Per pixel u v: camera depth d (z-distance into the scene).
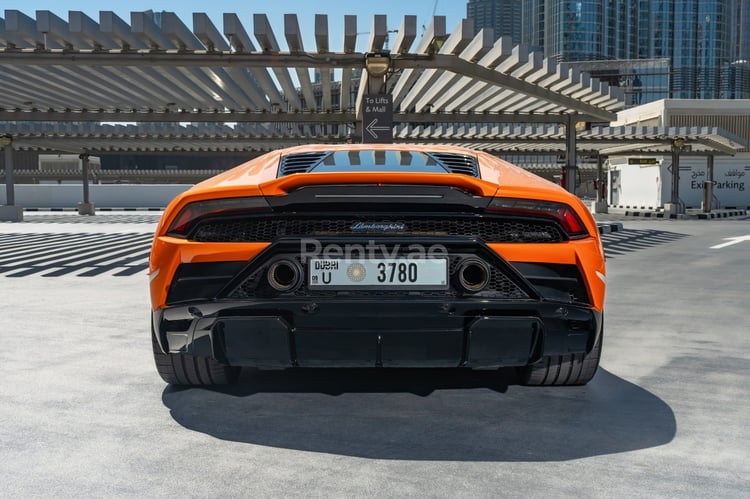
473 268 2.33
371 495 1.87
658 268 8.23
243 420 2.50
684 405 2.71
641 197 29.80
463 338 2.33
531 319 2.31
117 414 2.57
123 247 11.30
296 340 2.32
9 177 20.64
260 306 2.27
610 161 32.72
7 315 4.85
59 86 11.26
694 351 3.72
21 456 2.15
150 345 3.81
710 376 3.17
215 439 2.30
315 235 2.32
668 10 162.50
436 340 2.32
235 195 2.33
